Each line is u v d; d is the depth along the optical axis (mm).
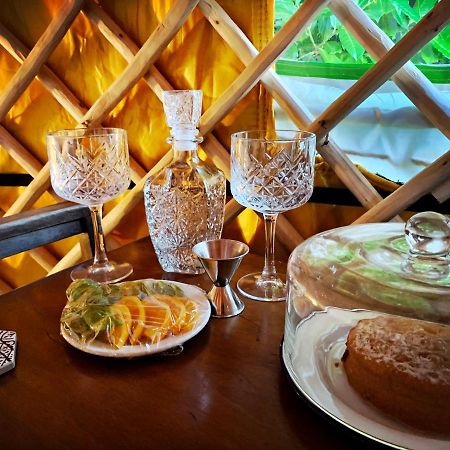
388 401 400
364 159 886
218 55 940
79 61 1076
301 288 543
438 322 458
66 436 418
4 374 505
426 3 764
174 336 540
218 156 985
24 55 1081
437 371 395
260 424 428
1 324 617
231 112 970
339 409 414
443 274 481
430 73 793
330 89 882
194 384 486
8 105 1122
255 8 875
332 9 805
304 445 403
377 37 784
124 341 523
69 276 783
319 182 934
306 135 717
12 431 425
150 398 466
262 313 640
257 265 823
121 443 409
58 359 532
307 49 876
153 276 784
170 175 801
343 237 590
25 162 1198
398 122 839
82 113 1087
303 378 457
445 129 776
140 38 997
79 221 956
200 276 779
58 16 981
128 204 1115
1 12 1087
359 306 496
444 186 793
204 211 805
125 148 812
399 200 819
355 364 437
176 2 870
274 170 678
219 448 402
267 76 887
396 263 511
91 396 470
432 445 371
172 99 766
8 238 824
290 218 995
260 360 526
